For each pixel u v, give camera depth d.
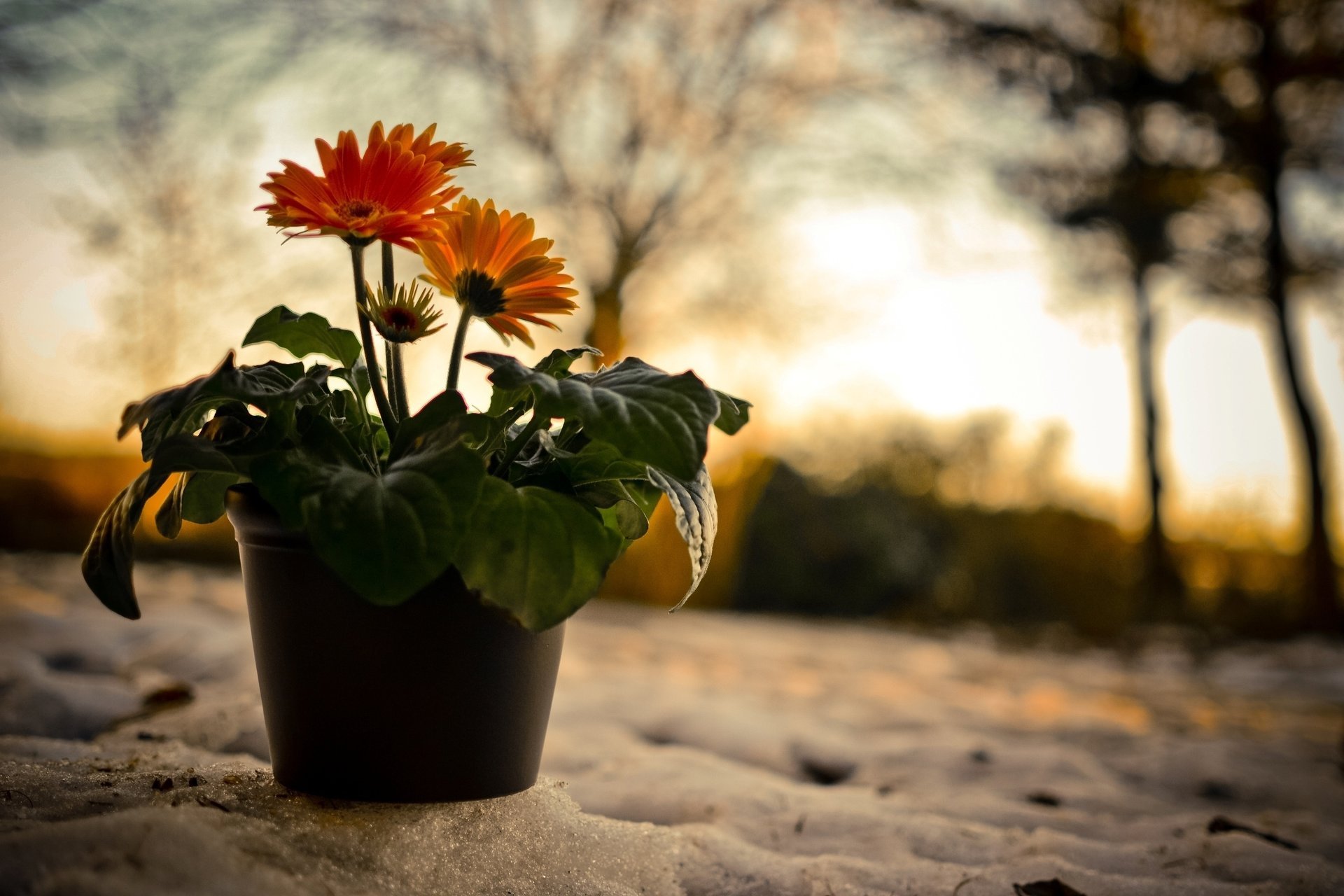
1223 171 9.78
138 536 8.16
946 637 9.49
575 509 1.17
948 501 11.16
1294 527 10.89
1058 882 1.50
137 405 1.23
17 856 0.91
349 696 1.20
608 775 2.11
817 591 10.73
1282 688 6.20
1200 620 10.26
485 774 1.26
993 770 2.63
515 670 1.26
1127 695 5.24
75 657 2.96
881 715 3.61
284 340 1.31
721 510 10.63
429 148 1.26
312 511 1.05
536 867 1.21
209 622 3.89
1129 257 9.99
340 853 1.09
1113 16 9.56
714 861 1.46
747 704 3.54
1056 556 10.92
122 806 1.20
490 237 1.25
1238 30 9.77
